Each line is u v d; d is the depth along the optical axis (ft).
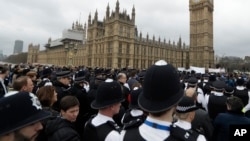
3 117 9.02
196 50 361.10
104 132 16.07
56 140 15.97
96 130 16.44
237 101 23.88
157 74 10.11
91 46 327.06
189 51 375.25
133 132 10.46
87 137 17.24
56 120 17.65
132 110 21.27
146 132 9.87
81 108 30.50
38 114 10.12
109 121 16.99
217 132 24.36
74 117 19.04
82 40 463.42
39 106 10.56
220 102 31.30
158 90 9.95
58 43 473.67
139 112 20.80
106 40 292.20
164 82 9.97
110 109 17.46
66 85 32.42
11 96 9.64
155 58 333.83
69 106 18.57
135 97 21.16
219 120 24.22
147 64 320.29
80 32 468.34
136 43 306.14
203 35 352.90
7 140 9.14
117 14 280.51
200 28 357.82
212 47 366.84
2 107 9.14
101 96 17.58
